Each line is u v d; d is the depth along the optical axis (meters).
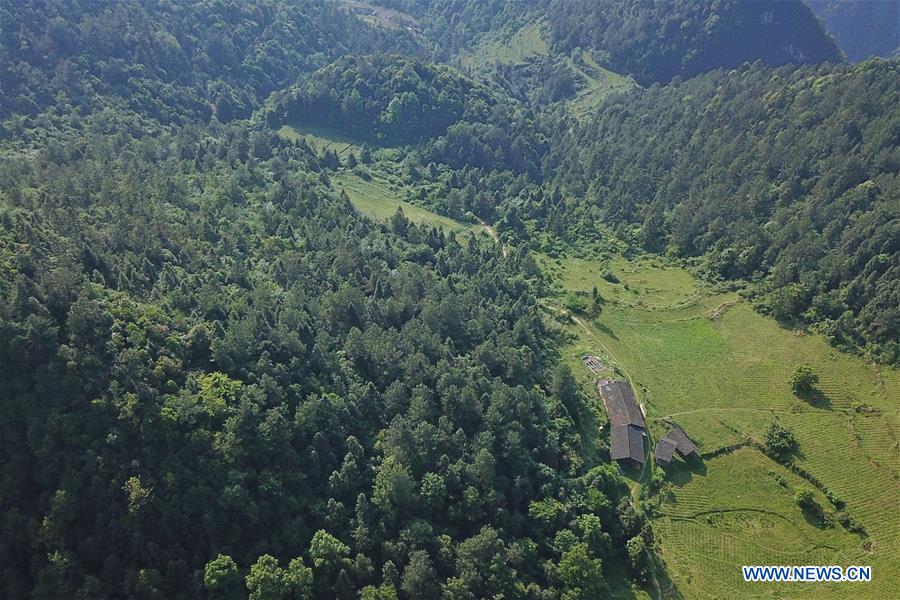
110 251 118.38
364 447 100.06
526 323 140.12
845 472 116.44
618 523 103.00
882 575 99.44
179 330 101.69
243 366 100.12
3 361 83.94
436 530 92.94
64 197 134.88
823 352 144.38
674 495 113.19
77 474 81.19
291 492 90.62
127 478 82.69
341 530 89.19
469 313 138.62
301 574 80.75
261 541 85.38
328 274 142.12
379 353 113.75
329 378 107.88
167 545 81.81
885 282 142.38
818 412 129.88
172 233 137.12
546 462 108.00
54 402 84.06
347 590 83.25
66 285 94.19
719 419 130.00
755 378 140.75
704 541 105.94
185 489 84.31
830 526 108.00
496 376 122.56
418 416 103.50
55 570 76.94
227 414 91.00
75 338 88.19
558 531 97.06
